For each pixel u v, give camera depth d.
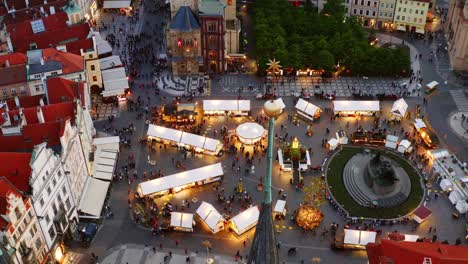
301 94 189.75
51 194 126.50
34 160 118.44
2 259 108.12
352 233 132.50
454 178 150.88
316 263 130.88
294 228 140.12
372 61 198.62
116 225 141.75
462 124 177.75
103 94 184.38
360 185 150.00
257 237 45.69
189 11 197.50
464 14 199.00
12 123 139.00
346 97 189.50
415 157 163.12
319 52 198.50
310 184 153.38
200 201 148.38
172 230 139.88
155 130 167.25
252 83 198.00
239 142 169.62
